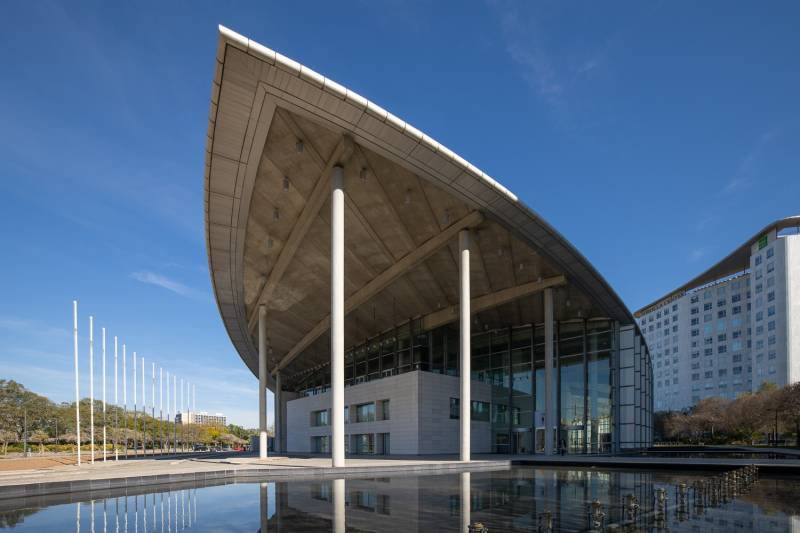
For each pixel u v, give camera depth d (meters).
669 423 90.38
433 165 21.92
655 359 128.12
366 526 9.19
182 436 99.19
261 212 26.39
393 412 37.12
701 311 113.62
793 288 89.00
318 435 50.25
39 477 17.22
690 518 10.04
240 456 42.56
